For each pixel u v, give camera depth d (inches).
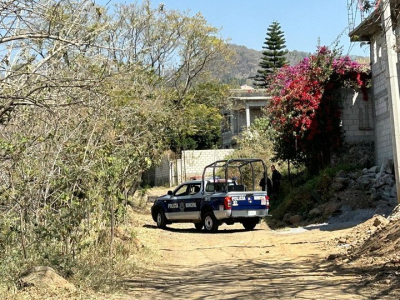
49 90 350.6
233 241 730.2
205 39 1325.0
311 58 1037.2
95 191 454.6
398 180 613.6
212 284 406.0
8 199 375.9
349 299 323.3
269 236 754.8
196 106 1353.3
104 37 408.8
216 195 857.5
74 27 355.9
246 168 1328.7
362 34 948.6
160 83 1016.9
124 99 528.7
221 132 2165.4
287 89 1039.6
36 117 396.5
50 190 436.5
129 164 515.5
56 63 365.7
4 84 322.0
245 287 385.1
